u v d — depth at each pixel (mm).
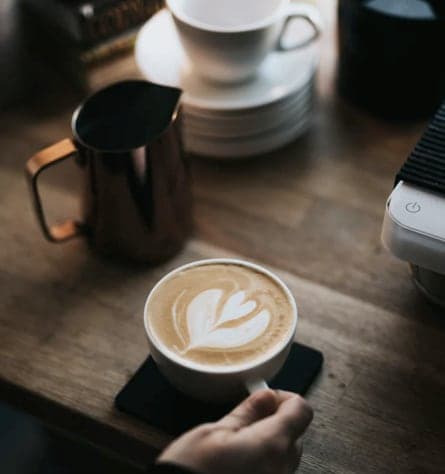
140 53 869
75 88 953
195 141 837
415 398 641
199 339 583
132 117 715
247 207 804
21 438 1041
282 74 837
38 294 736
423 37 781
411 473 597
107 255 764
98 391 656
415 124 878
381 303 709
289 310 604
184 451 500
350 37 826
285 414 531
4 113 937
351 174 831
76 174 853
